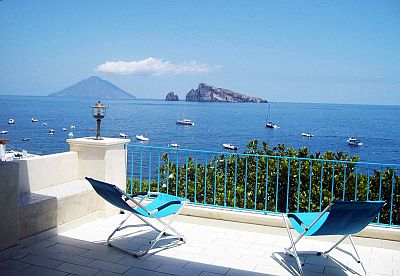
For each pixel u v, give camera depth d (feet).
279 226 15.21
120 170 17.70
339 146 173.78
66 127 224.74
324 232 10.97
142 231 15.23
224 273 11.51
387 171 20.08
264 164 22.97
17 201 12.49
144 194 15.15
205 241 14.28
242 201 22.97
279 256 13.00
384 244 14.01
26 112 345.92
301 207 21.67
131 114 342.44
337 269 12.04
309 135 205.57
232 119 309.42
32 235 13.47
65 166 16.65
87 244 13.64
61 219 14.73
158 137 190.39
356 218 10.53
